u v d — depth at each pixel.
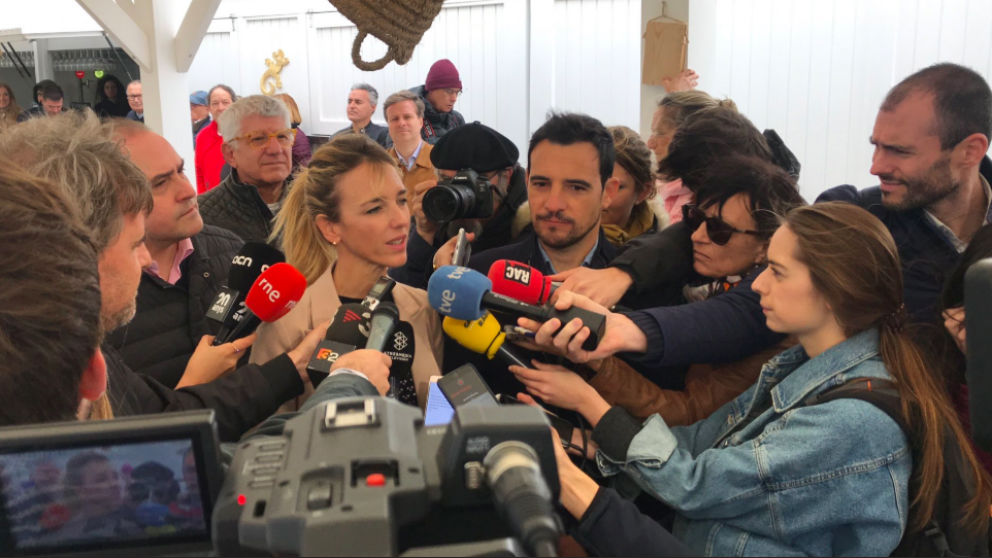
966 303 0.67
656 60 3.05
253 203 3.08
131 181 1.07
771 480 1.24
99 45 6.71
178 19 4.50
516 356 1.58
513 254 1.98
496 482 0.63
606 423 1.44
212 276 2.15
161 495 0.67
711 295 1.80
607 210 2.25
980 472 1.30
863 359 1.30
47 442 0.63
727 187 1.65
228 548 0.65
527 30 5.28
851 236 1.30
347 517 0.59
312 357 1.35
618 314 1.53
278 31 6.45
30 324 0.68
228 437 1.40
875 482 1.21
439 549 0.65
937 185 2.01
